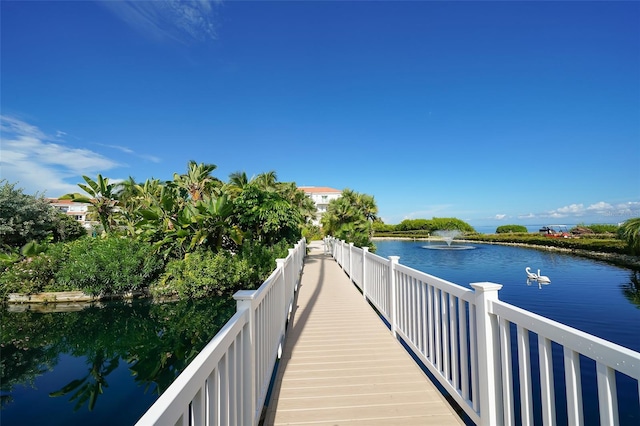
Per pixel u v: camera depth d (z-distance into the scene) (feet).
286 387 8.96
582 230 95.61
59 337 21.97
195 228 35.45
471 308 6.72
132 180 70.44
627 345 18.66
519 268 48.47
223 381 4.70
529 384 5.00
